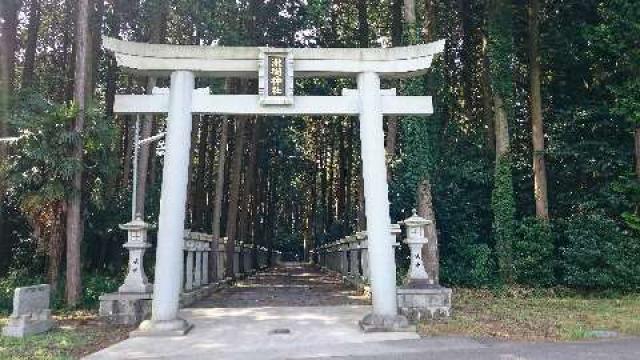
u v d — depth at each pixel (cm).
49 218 1343
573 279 1647
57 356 790
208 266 1788
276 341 876
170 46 1039
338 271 2481
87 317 1171
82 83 1328
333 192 3806
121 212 1772
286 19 2177
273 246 4356
